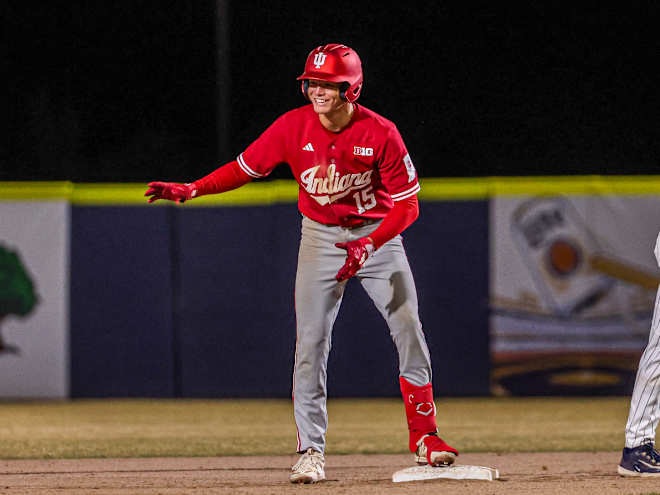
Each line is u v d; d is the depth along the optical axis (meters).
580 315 36.81
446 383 37.09
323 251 17.11
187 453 22.97
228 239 38.25
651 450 17.69
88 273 38.41
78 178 67.44
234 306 38.16
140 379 38.25
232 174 17.23
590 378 36.75
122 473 18.98
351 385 37.28
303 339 17.12
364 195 16.91
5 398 37.91
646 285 36.62
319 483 16.91
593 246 36.75
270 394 37.91
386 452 23.05
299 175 16.92
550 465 19.66
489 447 23.78
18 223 38.22
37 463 21.03
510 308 36.97
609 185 36.84
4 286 38.06
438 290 37.22
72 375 38.25
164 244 38.38
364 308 37.38
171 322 38.34
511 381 36.97
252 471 19.14
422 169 66.50
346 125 16.33
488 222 37.09
